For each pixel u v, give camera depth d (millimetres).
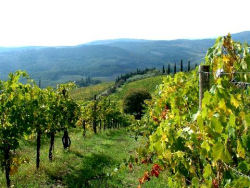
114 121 49344
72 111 17547
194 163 4035
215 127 2980
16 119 10086
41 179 11188
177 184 4324
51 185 10812
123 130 38719
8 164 9922
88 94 127938
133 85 114125
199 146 3602
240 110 3160
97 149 18578
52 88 16109
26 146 18312
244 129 2949
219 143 2873
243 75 4070
